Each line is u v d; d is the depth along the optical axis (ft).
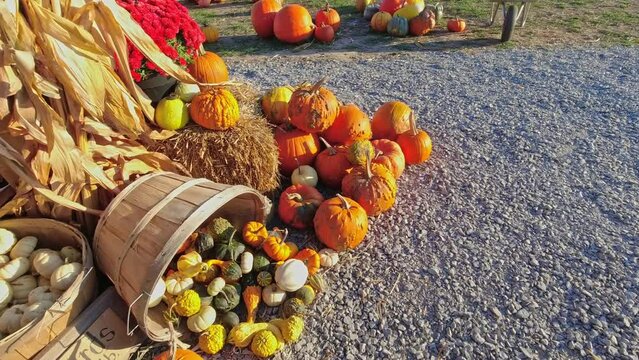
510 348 8.32
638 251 10.31
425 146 13.29
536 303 9.16
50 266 8.66
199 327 8.44
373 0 31.50
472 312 9.05
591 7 30.27
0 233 9.16
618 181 12.82
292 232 11.33
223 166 11.09
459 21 26.25
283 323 8.61
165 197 8.54
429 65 21.63
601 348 8.23
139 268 7.71
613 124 15.76
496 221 11.45
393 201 11.48
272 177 11.81
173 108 10.84
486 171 13.47
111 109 9.62
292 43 25.39
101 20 9.20
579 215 11.56
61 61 8.45
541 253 10.39
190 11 34.47
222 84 11.75
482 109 17.12
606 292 9.32
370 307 9.29
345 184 11.53
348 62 22.38
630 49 22.58
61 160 8.75
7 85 8.20
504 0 23.65
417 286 9.71
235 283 9.23
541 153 14.23
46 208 9.80
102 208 10.12
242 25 29.71
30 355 7.48
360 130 12.99
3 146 8.70
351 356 8.34
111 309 8.40
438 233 11.14
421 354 8.31
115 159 10.16
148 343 8.62
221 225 9.58
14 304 8.55
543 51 22.85
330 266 10.25
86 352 7.79
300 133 12.71
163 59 10.33
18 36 8.25
